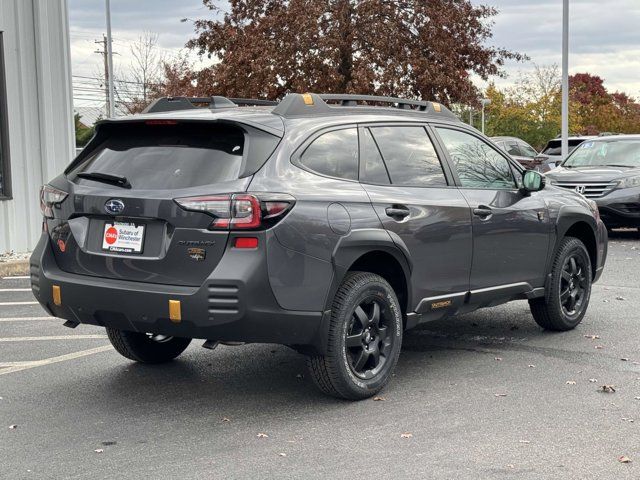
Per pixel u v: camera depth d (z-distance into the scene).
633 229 17.41
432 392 5.77
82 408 5.46
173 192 5.06
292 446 4.73
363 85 24.84
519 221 6.82
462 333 7.65
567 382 6.01
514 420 5.16
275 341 5.09
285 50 26.19
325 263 5.21
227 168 5.09
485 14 27.58
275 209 4.99
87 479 4.26
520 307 8.85
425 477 4.26
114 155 5.52
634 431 4.96
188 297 4.94
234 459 4.53
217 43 28.17
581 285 7.76
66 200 5.50
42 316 8.47
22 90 12.56
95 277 5.36
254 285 4.91
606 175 15.22
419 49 26.36
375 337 5.67
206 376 6.22
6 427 5.08
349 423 5.12
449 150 6.45
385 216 5.62
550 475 4.28
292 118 5.51
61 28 12.98
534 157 26.09
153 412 5.37
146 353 6.46
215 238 4.95
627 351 6.94
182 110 5.98
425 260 5.94
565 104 24.78
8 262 11.47
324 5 25.73
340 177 5.54
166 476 4.29
